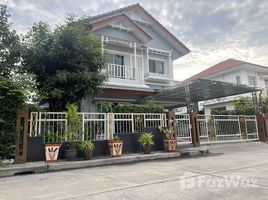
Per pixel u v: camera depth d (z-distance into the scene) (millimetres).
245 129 13234
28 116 7355
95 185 4703
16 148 6855
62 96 9023
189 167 6531
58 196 4023
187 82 11492
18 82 7699
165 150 9359
